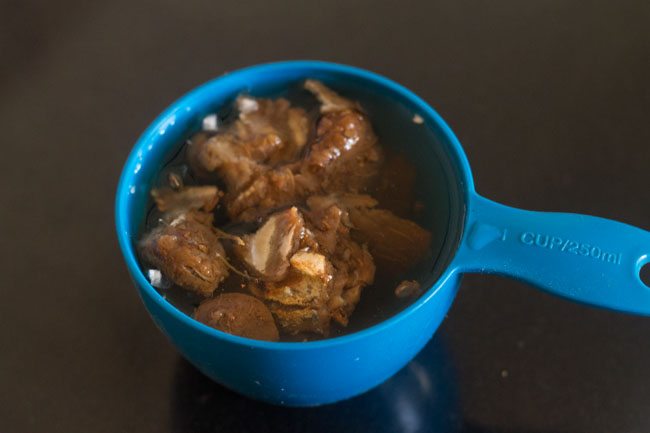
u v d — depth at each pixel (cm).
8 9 38
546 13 36
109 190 32
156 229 27
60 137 34
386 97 29
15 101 35
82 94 35
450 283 25
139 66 36
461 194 26
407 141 28
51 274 30
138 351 29
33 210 32
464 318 29
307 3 37
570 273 24
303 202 27
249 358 24
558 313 29
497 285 29
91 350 29
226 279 26
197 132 29
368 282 26
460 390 27
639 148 32
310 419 27
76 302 30
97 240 31
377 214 27
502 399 27
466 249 25
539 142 32
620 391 27
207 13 37
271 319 25
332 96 29
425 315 25
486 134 33
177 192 28
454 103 34
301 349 23
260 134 28
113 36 37
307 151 28
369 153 28
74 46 36
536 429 27
